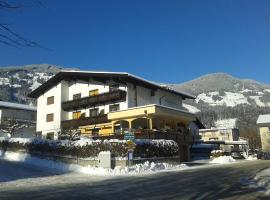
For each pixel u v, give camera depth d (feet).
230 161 151.12
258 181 66.28
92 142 103.96
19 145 127.75
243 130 329.52
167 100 169.27
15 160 121.49
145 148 108.58
